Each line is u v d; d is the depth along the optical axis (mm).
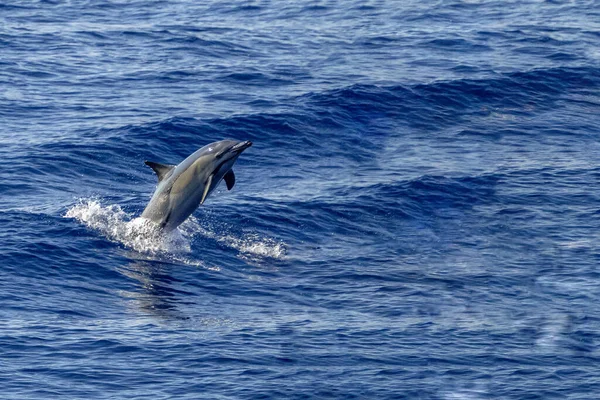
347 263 107562
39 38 192500
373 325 92438
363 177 132250
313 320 93375
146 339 87562
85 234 109438
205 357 84625
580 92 169875
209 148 101750
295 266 106500
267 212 118500
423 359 85812
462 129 153125
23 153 133000
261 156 139125
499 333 91312
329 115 154000
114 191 125062
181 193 103625
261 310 95625
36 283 98250
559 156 142375
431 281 103125
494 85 169125
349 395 79875
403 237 115062
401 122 154750
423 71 176125
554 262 108188
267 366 83625
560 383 82562
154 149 139125
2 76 168000
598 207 123188
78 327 89500
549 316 95250
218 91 163875
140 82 168375
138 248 107188
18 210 114750
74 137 140000
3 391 77938
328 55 186000
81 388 78938
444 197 125562
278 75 172875
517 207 122938
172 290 99125
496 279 103750
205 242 110000
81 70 174125
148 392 78875
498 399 80000
